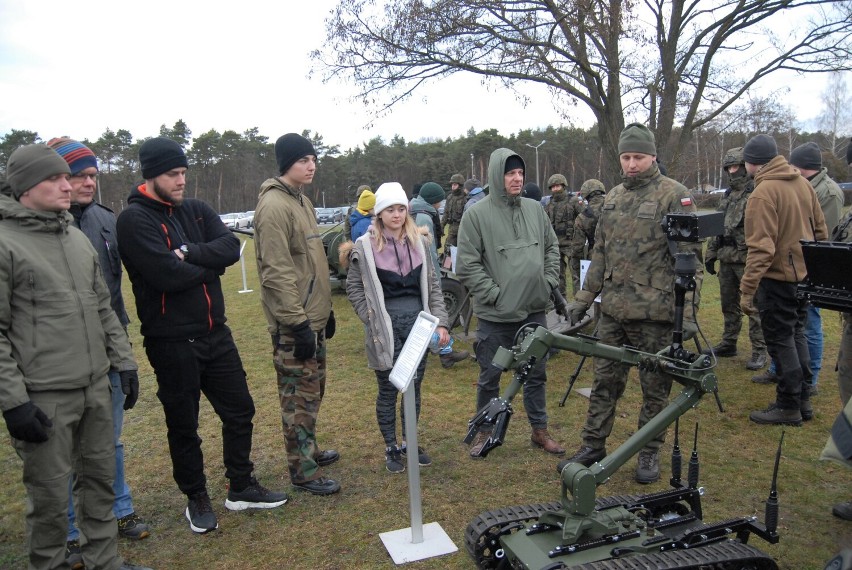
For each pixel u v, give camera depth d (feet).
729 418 15.76
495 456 14.10
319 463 13.88
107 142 160.25
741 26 33.32
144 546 10.80
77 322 8.78
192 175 181.06
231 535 11.10
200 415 17.30
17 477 13.94
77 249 9.07
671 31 33.71
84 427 9.16
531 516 9.27
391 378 10.30
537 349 8.57
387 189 12.83
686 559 7.84
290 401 12.27
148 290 10.47
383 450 14.57
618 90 33.35
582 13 30.60
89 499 9.30
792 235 14.21
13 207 8.45
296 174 11.92
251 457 14.35
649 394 12.42
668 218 9.45
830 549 10.09
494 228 13.58
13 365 8.08
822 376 18.66
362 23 34.19
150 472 13.76
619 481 12.75
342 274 34.65
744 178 19.51
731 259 19.80
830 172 109.29
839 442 6.24
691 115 35.88
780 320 14.74
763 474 12.76
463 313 24.43
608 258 12.67
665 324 12.12
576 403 17.35
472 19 32.27
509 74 32.42
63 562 8.97
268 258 11.42
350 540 10.78
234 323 29.60
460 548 10.39
